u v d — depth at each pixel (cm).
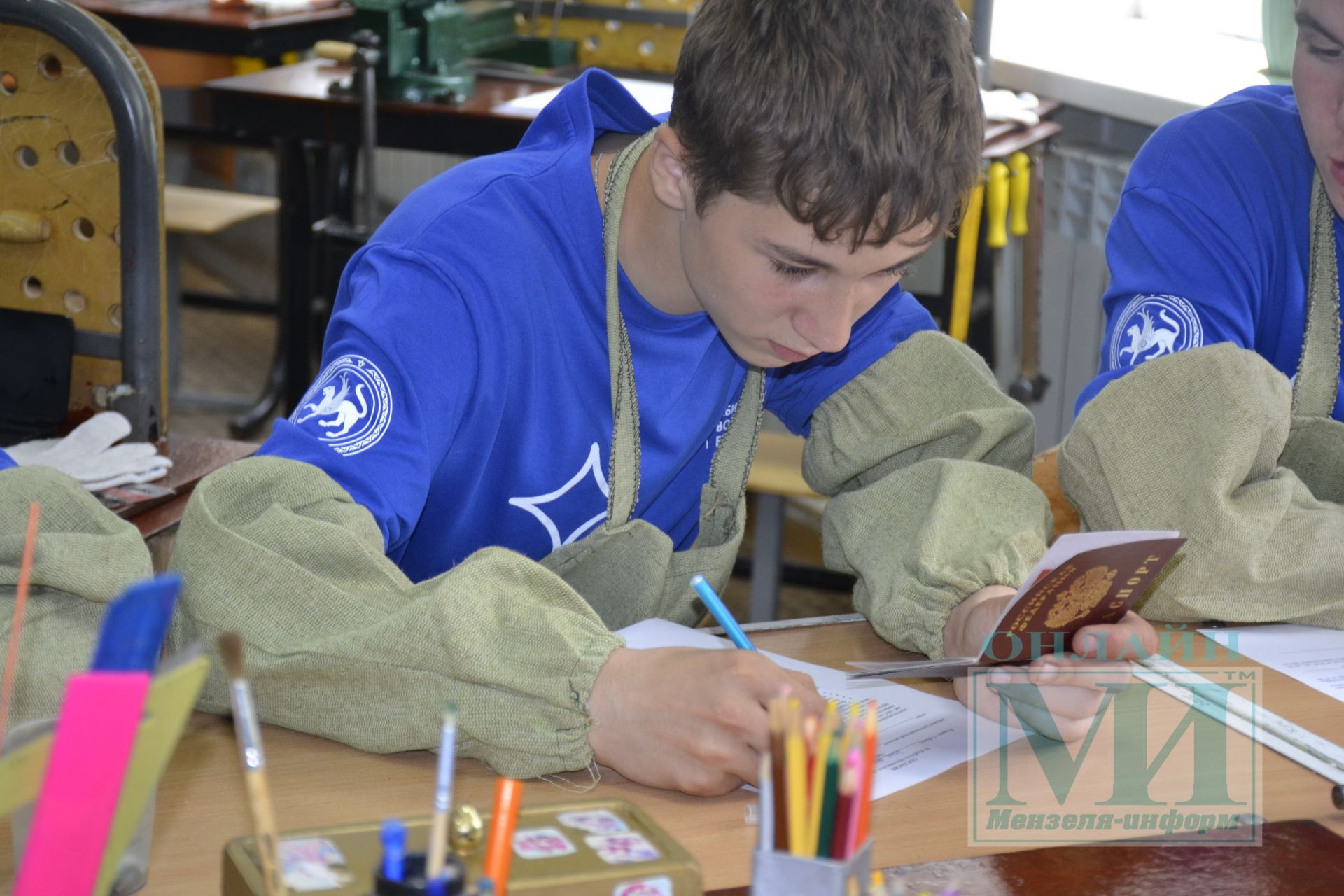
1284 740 93
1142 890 74
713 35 90
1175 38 327
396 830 54
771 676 83
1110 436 117
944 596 103
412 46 261
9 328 146
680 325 113
